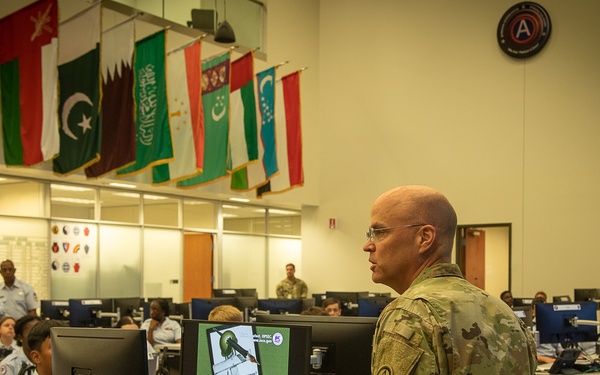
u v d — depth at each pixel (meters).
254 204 17.38
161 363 8.15
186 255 15.87
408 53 16.50
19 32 9.65
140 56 11.28
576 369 7.11
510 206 14.94
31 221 12.85
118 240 14.40
